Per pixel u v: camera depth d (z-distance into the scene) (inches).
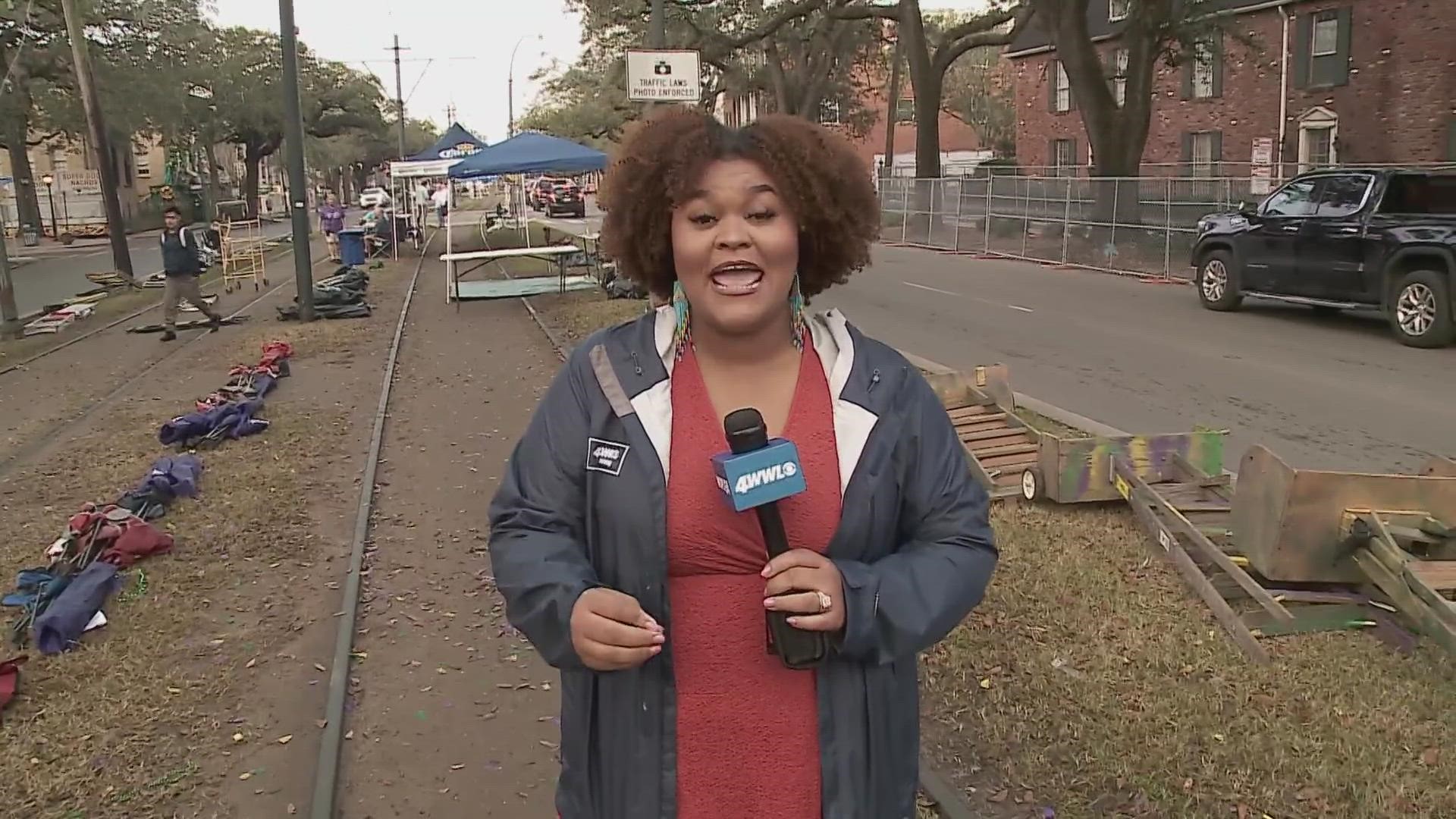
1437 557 185.9
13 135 1737.2
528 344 546.3
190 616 213.0
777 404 76.5
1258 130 1245.1
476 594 224.2
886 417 74.7
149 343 603.5
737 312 74.2
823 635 70.1
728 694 73.5
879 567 71.7
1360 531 183.5
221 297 845.8
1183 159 1339.8
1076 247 909.2
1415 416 350.6
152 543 243.8
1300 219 547.5
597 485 74.1
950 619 72.1
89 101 966.4
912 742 78.7
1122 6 1379.2
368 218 1422.2
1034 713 161.0
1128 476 235.5
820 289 84.0
